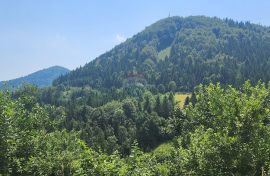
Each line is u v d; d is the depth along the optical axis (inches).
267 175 694.5
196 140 768.9
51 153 828.0
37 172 781.3
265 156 717.9
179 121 912.3
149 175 767.1
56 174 800.3
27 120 863.1
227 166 717.9
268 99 772.0
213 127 786.2
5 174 719.7
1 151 731.4
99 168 725.9
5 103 780.6
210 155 729.0
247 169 719.1
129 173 741.9
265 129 738.2
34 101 992.2
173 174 800.9
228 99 770.2
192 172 752.3
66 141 934.4
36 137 858.8
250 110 732.7
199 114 833.5
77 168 790.5
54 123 1035.3
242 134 732.0
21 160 770.8
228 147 717.3
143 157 827.4
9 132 744.3
